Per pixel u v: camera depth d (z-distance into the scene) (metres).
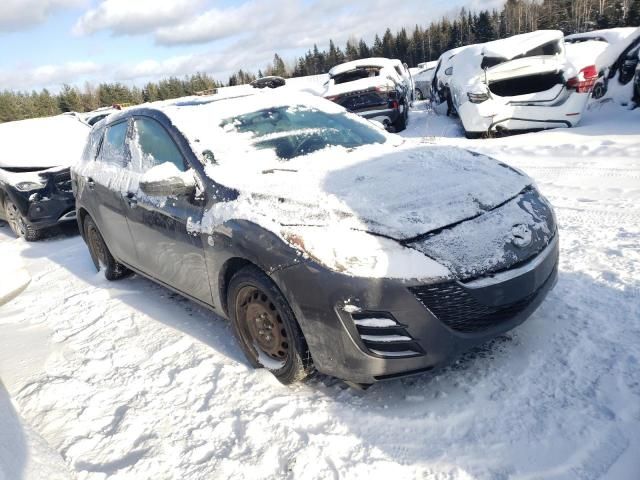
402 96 11.23
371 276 2.26
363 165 3.08
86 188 4.68
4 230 8.70
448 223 2.44
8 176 7.16
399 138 3.96
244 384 2.84
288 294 2.46
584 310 3.04
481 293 2.32
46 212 7.09
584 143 7.21
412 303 2.26
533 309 2.56
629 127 7.86
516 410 2.34
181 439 2.48
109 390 2.99
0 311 4.61
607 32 10.95
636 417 2.19
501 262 2.37
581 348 2.69
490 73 8.62
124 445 2.50
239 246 2.69
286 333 2.64
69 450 2.50
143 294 4.47
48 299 4.73
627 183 5.43
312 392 2.71
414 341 2.29
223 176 3.06
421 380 2.66
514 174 3.05
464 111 8.94
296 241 2.43
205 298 3.24
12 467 1.72
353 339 2.33
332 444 2.29
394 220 2.44
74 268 5.68
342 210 2.53
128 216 3.88
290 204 2.66
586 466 2.00
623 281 3.31
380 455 2.20
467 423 2.31
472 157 3.25
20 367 3.41
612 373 2.47
